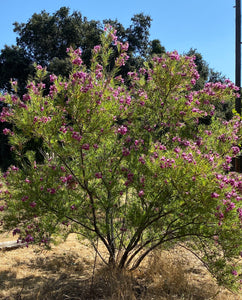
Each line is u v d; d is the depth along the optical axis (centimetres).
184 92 522
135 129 472
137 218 417
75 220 465
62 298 393
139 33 2594
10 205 423
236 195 372
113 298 367
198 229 418
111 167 438
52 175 423
